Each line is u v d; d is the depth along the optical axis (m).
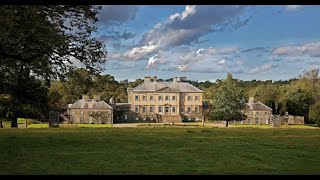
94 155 13.06
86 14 18.81
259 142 17.25
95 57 20.19
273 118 50.84
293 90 88.81
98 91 106.25
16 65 21.00
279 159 12.80
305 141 17.86
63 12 17.81
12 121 45.06
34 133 20.53
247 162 12.13
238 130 23.73
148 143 16.39
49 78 20.45
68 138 17.84
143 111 107.88
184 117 108.25
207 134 20.52
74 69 20.58
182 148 15.00
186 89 110.94
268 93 100.81
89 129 24.48
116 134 20.12
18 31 16.25
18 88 38.72
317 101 88.06
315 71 93.62
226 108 69.69
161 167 11.05
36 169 10.52
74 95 93.06
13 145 15.28
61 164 11.33
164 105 109.06
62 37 18.19
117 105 107.50
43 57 18.95
